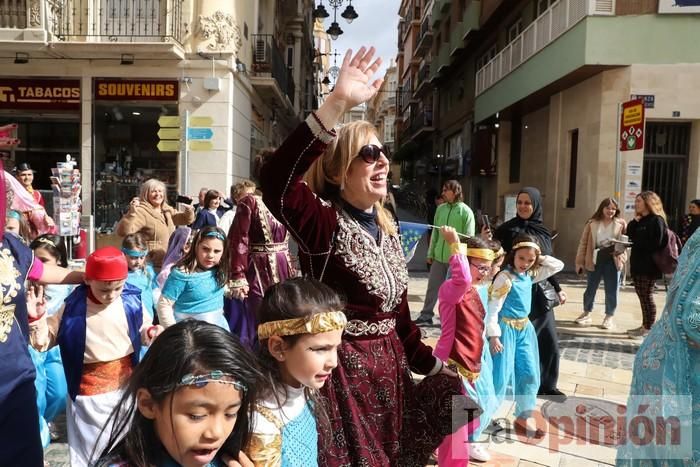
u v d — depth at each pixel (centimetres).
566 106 1359
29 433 215
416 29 4141
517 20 1673
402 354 209
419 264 1308
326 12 1565
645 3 1122
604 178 1188
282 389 174
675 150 1184
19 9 1142
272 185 183
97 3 1195
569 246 1328
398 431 199
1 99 1226
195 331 135
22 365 214
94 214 1238
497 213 1841
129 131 1242
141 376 132
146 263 445
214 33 1225
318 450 181
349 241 195
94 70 1221
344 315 182
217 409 131
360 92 181
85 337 279
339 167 201
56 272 284
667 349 217
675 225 1181
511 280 376
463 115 2309
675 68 1130
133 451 133
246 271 430
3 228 220
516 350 386
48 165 1260
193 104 1235
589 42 1132
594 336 677
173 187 1255
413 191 3391
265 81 1485
